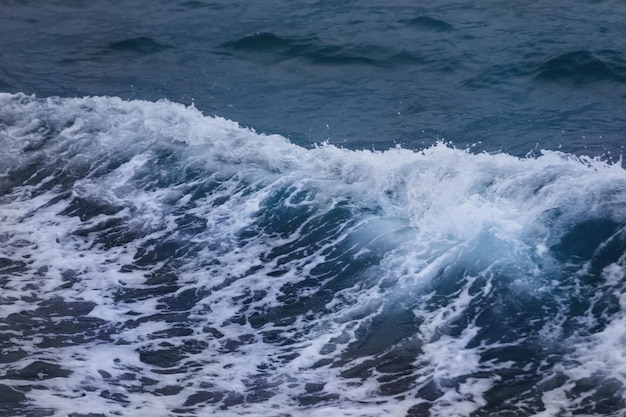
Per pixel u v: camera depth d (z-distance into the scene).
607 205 12.36
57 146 15.63
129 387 10.00
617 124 15.80
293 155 14.87
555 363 9.97
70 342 10.83
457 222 12.48
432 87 17.91
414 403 9.59
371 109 17.09
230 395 9.88
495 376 9.91
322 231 12.98
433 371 10.08
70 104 17.11
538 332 10.52
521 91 17.42
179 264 12.51
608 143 15.05
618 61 18.16
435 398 9.64
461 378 9.92
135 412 9.55
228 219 13.45
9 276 12.22
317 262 12.34
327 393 9.84
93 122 16.33
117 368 10.34
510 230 12.19
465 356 10.27
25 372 10.21
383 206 13.27
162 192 14.23
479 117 16.42
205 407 9.67
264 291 11.83
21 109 16.97
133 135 15.79
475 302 11.16
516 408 9.40
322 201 13.58
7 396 9.75
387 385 9.91
